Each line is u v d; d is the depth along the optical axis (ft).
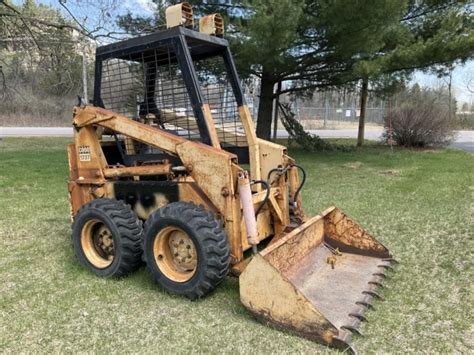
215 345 8.47
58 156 40.32
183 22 11.50
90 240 12.30
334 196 22.26
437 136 49.47
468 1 36.99
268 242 12.37
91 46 35.63
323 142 45.83
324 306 9.46
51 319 9.62
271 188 11.91
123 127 11.73
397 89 41.98
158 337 8.81
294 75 37.42
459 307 9.94
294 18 26.66
